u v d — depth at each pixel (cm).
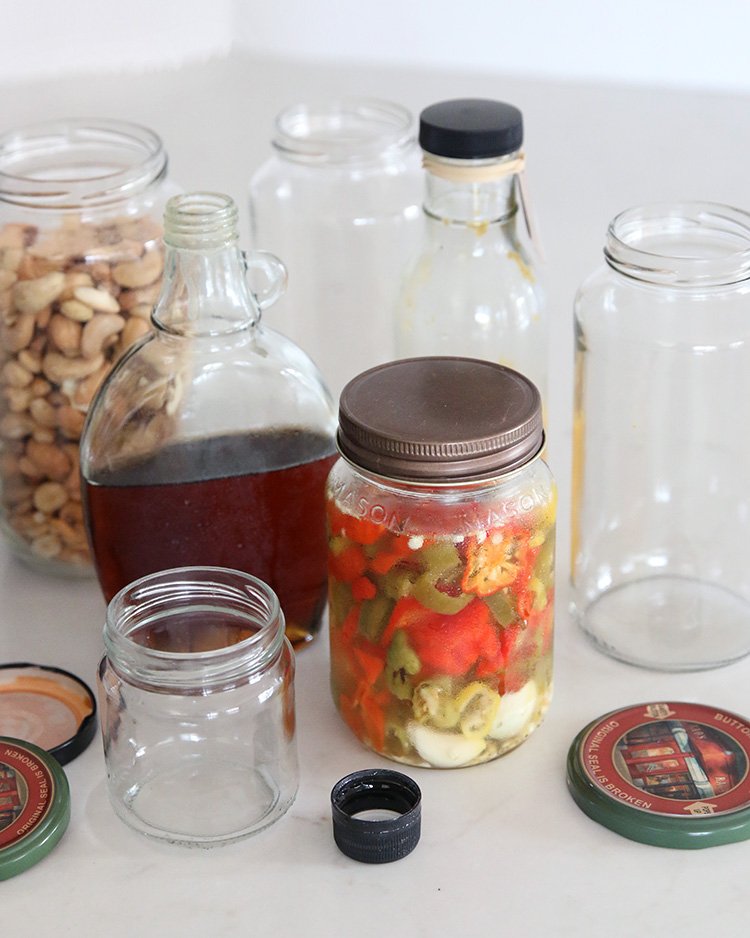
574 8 158
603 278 87
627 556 93
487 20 162
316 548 86
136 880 72
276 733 75
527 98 160
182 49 172
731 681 85
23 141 99
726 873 71
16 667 87
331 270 111
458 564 71
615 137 155
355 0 165
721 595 91
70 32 166
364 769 77
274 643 74
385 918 69
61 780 76
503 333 91
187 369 82
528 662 77
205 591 76
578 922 68
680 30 156
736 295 84
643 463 91
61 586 97
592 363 87
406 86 164
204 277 80
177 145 158
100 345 89
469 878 71
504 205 90
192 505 82
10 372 90
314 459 83
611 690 85
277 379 83
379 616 74
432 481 70
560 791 77
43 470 92
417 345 93
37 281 88
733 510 92
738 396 88
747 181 147
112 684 74
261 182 111
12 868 72
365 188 109
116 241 89
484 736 77
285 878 72
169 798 75
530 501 74
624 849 73
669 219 86
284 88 166
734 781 75
